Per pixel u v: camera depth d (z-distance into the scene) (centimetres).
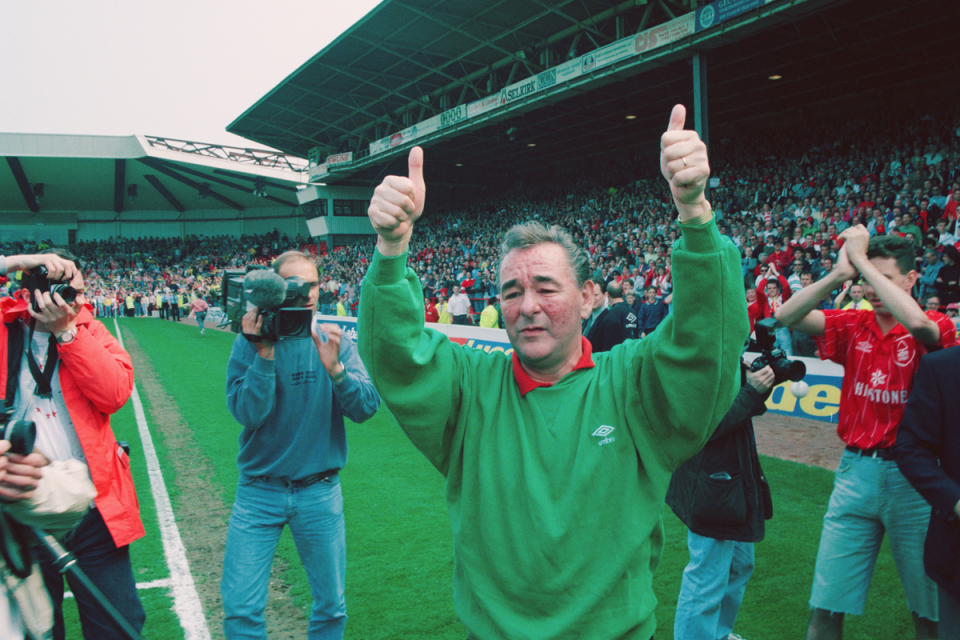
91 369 199
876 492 218
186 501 478
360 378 232
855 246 225
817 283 233
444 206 3706
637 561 126
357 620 297
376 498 471
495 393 135
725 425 223
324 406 230
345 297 2359
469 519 130
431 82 2575
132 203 4500
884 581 323
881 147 1661
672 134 106
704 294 112
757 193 1773
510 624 121
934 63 1884
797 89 2161
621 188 2516
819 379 657
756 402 221
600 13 1805
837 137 1939
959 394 182
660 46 1408
